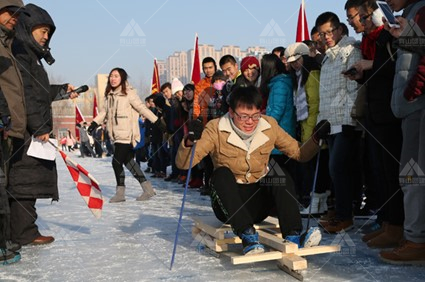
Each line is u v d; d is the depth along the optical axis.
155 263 2.81
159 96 7.92
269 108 4.06
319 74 3.99
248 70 4.65
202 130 2.67
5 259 2.86
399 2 2.70
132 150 5.60
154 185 7.38
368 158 4.09
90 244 3.35
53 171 3.38
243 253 2.61
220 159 2.83
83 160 16.05
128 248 3.20
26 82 3.12
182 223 4.06
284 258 2.48
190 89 6.73
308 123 3.98
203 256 2.93
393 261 2.65
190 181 6.94
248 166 2.79
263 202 2.90
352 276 2.45
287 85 4.07
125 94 5.52
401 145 2.96
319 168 4.12
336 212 3.55
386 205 3.13
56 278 2.58
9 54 3.00
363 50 3.29
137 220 4.26
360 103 3.41
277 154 4.10
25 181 3.24
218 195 2.69
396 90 2.68
